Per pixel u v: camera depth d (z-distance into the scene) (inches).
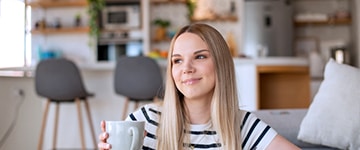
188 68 42.3
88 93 133.4
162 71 140.9
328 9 235.0
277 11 222.5
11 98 92.4
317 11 235.5
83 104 149.2
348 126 58.2
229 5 228.8
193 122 44.9
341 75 61.9
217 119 43.3
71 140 148.7
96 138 148.2
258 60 139.9
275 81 156.9
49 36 225.8
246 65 140.6
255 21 224.2
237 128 43.8
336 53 226.4
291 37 223.5
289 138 65.1
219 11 229.5
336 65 64.1
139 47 223.9
